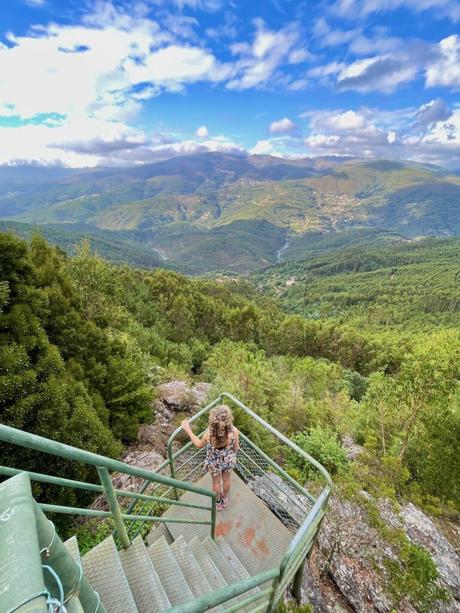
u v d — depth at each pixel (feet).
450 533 23.66
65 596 4.03
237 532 12.95
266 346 147.13
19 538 3.30
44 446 5.01
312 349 160.97
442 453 30.96
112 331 53.01
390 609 14.66
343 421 43.06
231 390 36.06
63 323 28.86
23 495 3.96
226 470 12.85
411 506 23.73
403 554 16.51
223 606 9.80
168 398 37.73
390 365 144.25
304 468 27.63
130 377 32.07
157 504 17.70
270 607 7.88
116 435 27.25
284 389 47.91
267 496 17.07
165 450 28.86
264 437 30.42
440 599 15.88
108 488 6.57
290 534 12.92
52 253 35.86
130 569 8.08
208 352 89.04
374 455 31.24
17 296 23.58
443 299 388.37
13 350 20.02
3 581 2.84
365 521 18.26
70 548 7.36
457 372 34.60
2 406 18.48
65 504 18.45
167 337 100.12
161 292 136.77
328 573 15.71
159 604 7.67
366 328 303.89
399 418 37.52
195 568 9.89
